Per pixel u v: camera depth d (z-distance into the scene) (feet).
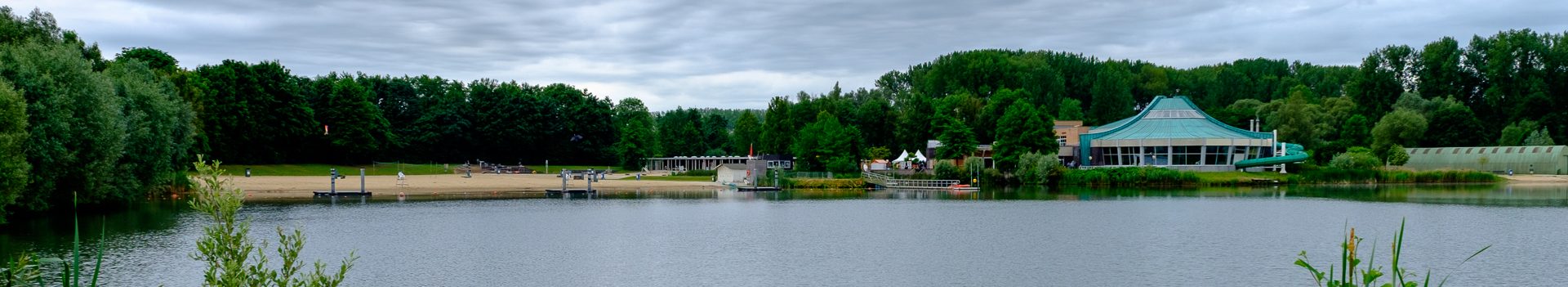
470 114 603.67
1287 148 469.98
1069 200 313.32
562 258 166.71
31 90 183.62
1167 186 398.62
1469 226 218.59
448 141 593.83
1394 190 372.17
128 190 225.35
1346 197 324.80
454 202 294.66
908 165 472.03
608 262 161.27
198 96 360.48
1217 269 153.58
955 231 209.05
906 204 299.17
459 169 513.86
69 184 203.21
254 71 444.14
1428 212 258.37
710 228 216.33
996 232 207.51
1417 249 175.94
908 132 560.61
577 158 635.25
